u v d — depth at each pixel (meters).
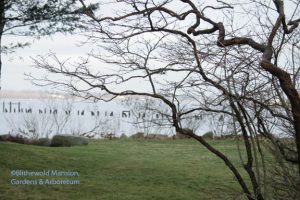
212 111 4.82
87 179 10.20
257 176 5.22
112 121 22.03
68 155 13.01
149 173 11.27
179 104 4.77
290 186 4.95
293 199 4.96
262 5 10.52
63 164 11.59
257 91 4.64
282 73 3.77
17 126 23.08
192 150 15.81
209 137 17.86
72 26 12.05
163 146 17.30
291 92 3.80
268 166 5.57
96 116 22.44
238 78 4.67
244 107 4.72
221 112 4.86
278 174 5.08
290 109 4.58
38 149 13.36
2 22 11.00
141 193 9.14
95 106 22.52
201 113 5.68
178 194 9.09
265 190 4.81
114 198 8.66
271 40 3.94
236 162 11.73
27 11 10.97
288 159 4.91
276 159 5.12
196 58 4.59
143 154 14.80
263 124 4.80
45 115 22.16
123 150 15.67
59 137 17.36
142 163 12.71
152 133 20.61
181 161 13.36
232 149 14.53
